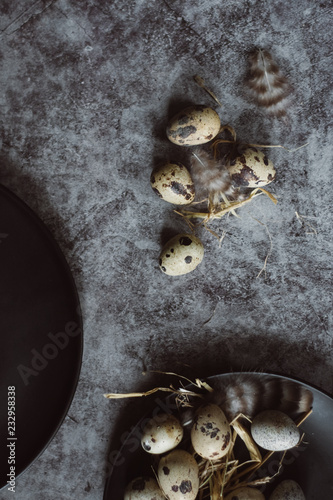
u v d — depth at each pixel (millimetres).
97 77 511
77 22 507
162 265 494
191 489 482
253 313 528
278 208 522
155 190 491
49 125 513
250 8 509
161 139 515
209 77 513
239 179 490
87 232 519
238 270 526
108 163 516
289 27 510
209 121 480
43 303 506
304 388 500
